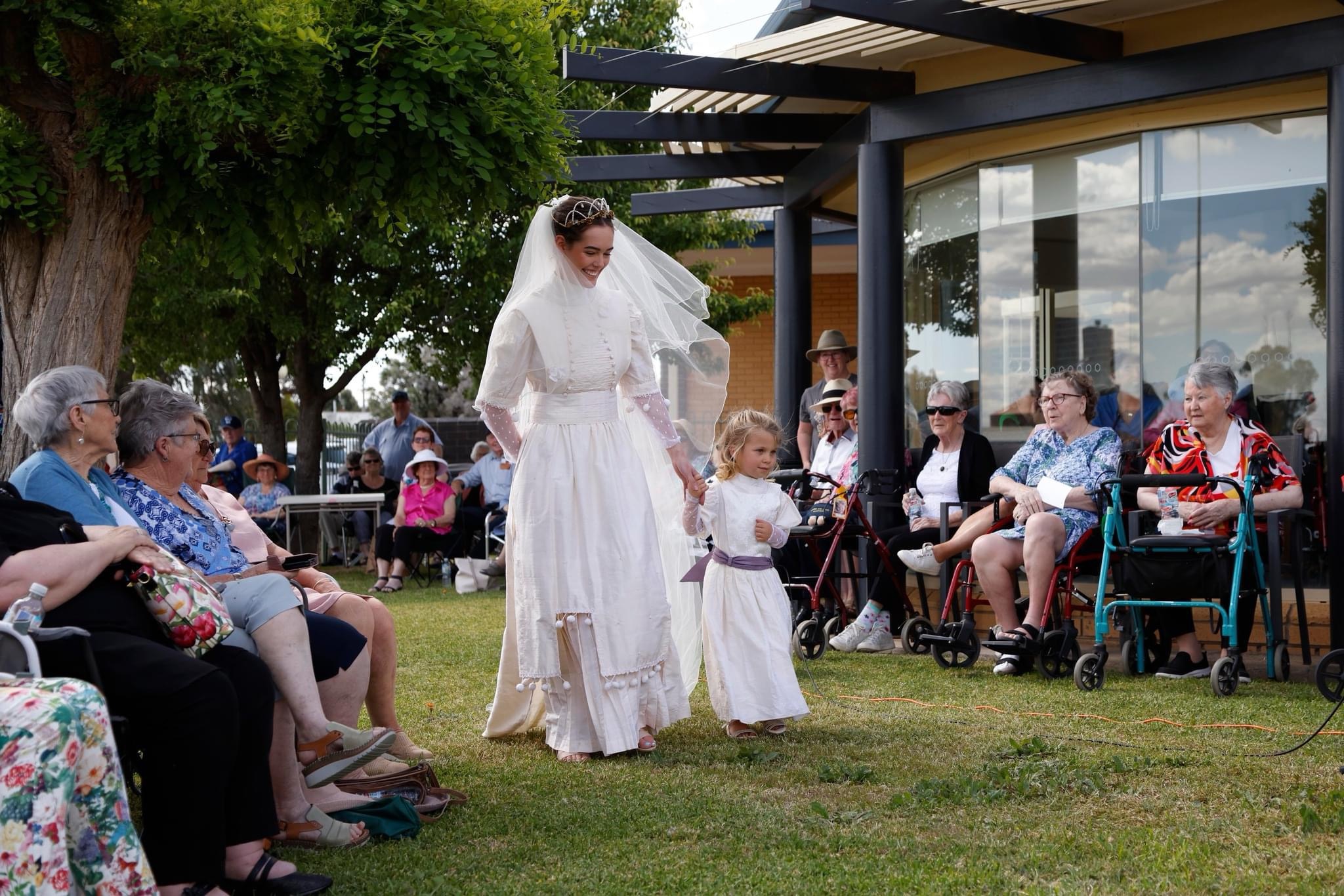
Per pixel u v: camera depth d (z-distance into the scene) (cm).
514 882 312
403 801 363
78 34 439
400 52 469
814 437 971
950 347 1010
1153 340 886
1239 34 687
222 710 295
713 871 318
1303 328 827
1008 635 624
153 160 439
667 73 751
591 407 474
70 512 335
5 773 238
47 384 343
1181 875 305
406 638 797
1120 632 657
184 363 1631
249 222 488
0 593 293
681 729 514
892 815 368
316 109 456
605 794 401
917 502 762
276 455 1644
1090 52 725
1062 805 375
